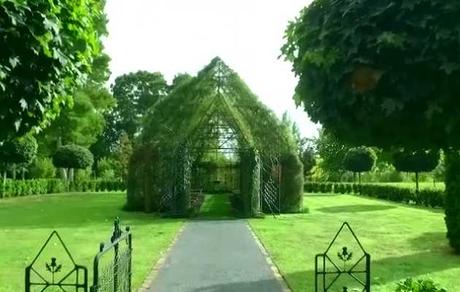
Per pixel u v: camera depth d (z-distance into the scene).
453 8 2.91
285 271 9.61
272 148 22.73
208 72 23.52
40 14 4.32
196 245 13.02
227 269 9.91
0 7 4.07
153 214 22.12
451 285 8.57
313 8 3.55
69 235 15.04
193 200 23.30
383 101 3.16
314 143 46.44
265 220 19.66
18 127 4.50
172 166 21.58
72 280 8.79
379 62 3.15
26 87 4.35
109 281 5.52
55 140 43.12
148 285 8.57
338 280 8.80
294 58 3.79
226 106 23.38
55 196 36.16
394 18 3.12
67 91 5.39
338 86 3.34
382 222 18.78
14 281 8.70
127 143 45.41
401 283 5.24
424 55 3.03
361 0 3.19
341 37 3.26
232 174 36.97
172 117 22.97
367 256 6.09
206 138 25.23
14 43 4.21
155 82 67.31
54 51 4.57
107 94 43.84
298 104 3.75
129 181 23.72
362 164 39.00
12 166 36.00
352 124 3.51
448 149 3.63
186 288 8.39
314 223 18.45
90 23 5.72
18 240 13.93
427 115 3.12
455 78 3.04
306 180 46.41
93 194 39.00
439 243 13.37
